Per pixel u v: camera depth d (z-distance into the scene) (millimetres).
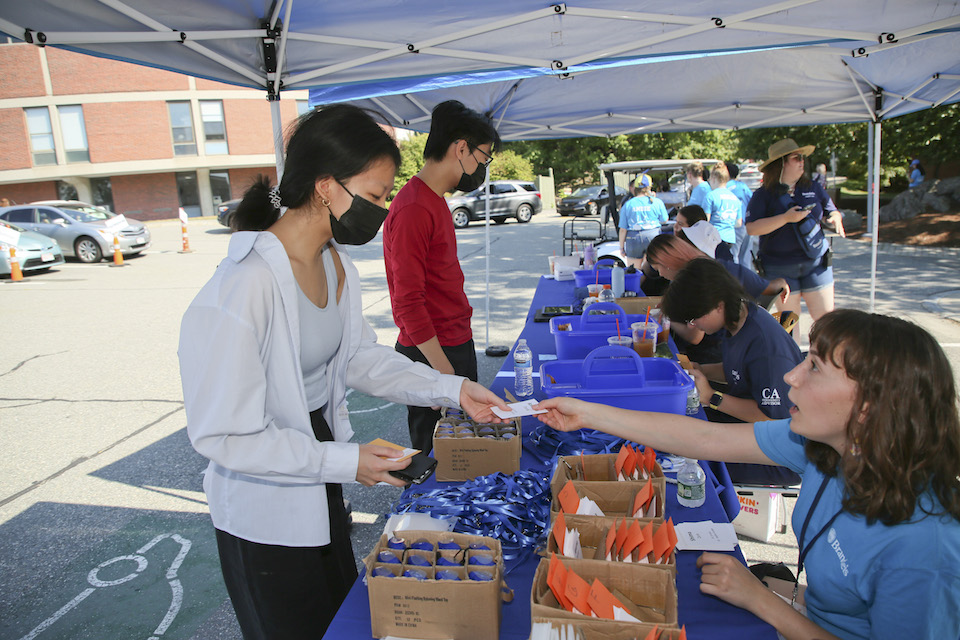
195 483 3908
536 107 5590
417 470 1380
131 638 2562
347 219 1374
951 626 1201
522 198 20453
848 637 1350
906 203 14164
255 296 1303
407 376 1850
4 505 3676
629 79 4969
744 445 1672
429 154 2721
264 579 1510
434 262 2838
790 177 4852
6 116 24047
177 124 25406
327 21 2932
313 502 1471
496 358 6109
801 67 4809
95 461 4242
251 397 1286
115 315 8688
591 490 1536
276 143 2979
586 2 2879
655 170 11359
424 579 1232
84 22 2348
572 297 4918
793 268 5062
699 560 1457
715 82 5074
